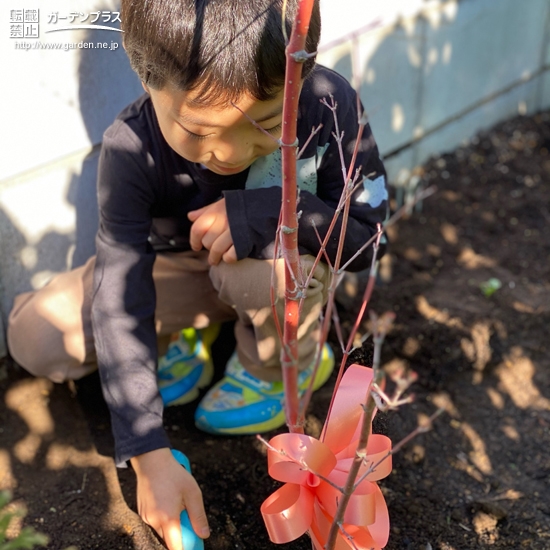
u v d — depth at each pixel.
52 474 1.71
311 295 1.57
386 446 1.22
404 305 2.26
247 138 1.23
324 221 1.48
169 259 1.81
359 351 1.43
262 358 1.69
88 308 1.77
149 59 1.18
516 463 1.80
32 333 1.79
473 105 3.17
